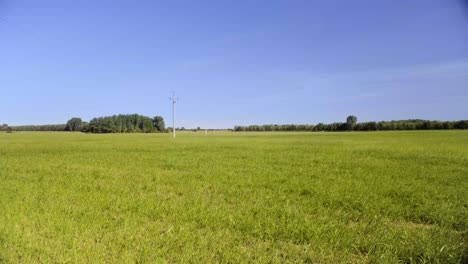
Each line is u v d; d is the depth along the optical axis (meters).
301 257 6.36
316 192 11.77
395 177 15.20
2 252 6.32
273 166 19.19
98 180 14.55
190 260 6.16
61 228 7.66
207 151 30.83
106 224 8.10
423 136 66.69
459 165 19.66
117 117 163.50
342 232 7.60
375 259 6.25
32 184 13.38
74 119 193.88
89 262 5.91
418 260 6.35
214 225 8.09
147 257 6.17
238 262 6.07
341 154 26.95
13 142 53.47
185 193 11.85
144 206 9.66
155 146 39.03
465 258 6.36
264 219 8.51
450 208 9.59
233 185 13.14
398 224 8.67
